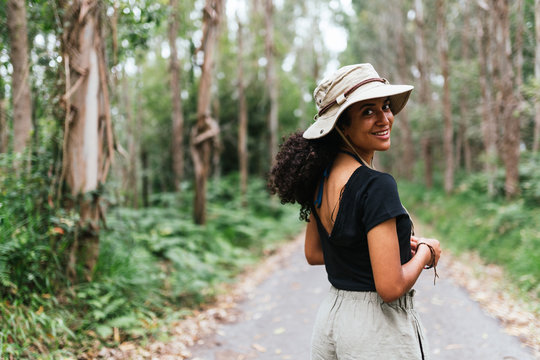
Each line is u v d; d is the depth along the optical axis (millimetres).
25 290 3434
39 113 4551
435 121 16844
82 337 3402
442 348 3508
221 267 6824
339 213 1337
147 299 4375
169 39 10445
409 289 1319
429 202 15234
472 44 15680
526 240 6195
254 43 16609
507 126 9039
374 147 1393
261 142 18031
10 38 4230
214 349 3693
